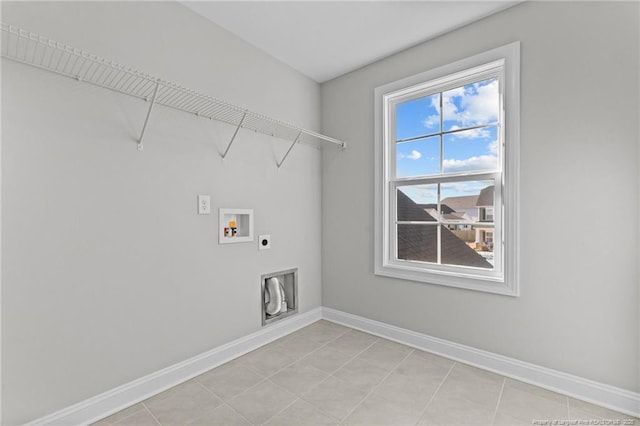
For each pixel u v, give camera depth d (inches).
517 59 73.7
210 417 61.7
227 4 75.0
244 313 90.8
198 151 78.9
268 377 76.9
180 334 75.5
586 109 65.9
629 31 61.3
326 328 109.5
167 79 72.0
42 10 54.6
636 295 61.6
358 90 107.1
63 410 57.5
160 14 71.0
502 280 77.9
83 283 59.8
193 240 77.9
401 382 74.4
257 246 94.5
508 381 74.7
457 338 86.0
